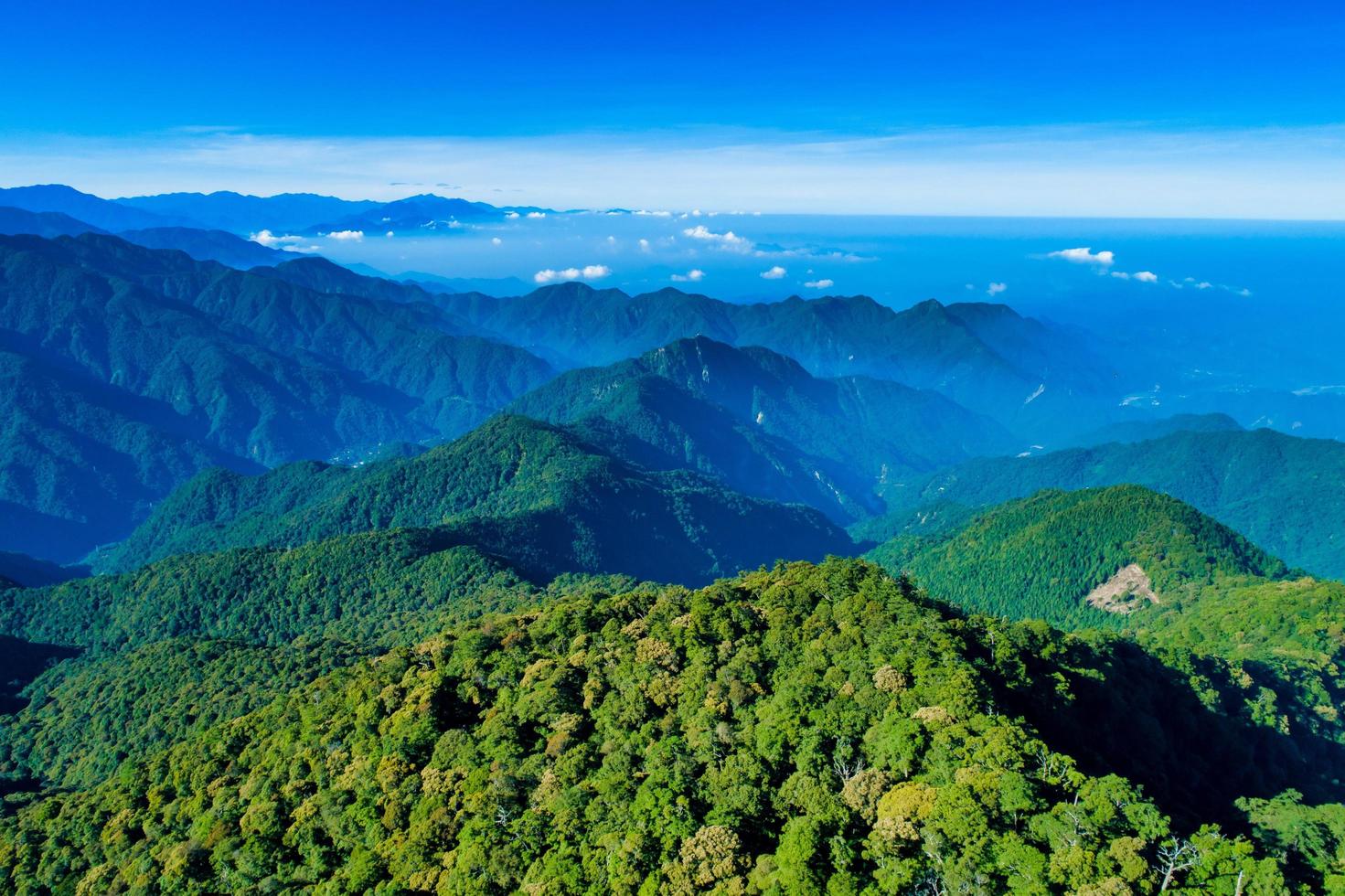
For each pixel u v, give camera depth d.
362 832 94.69
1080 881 63.50
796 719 90.88
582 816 83.50
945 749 80.56
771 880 68.88
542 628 132.00
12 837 123.81
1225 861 67.38
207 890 95.94
